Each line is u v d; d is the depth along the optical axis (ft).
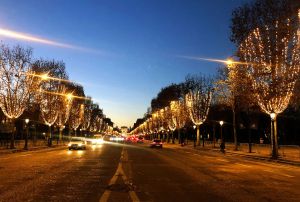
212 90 250.57
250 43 135.64
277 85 131.85
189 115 299.17
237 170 90.43
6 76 183.52
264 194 53.31
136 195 51.31
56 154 154.10
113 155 149.28
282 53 130.11
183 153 176.24
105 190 55.47
